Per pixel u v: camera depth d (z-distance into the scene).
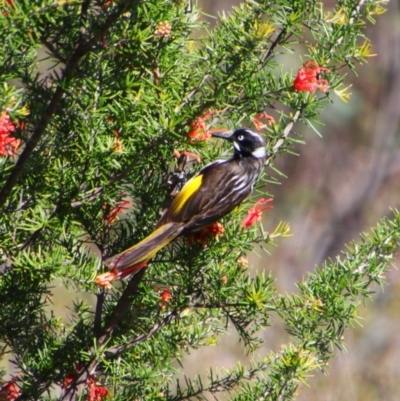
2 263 7.68
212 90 7.97
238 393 8.37
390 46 32.16
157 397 8.04
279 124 9.13
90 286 7.55
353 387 23.00
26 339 8.20
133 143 7.59
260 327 8.44
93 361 7.89
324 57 8.59
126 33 7.05
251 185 9.57
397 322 25.00
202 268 8.57
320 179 30.81
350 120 31.58
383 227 8.63
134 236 8.83
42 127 6.64
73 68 6.71
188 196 8.94
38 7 6.29
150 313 8.48
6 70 6.87
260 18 8.00
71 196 7.66
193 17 7.94
